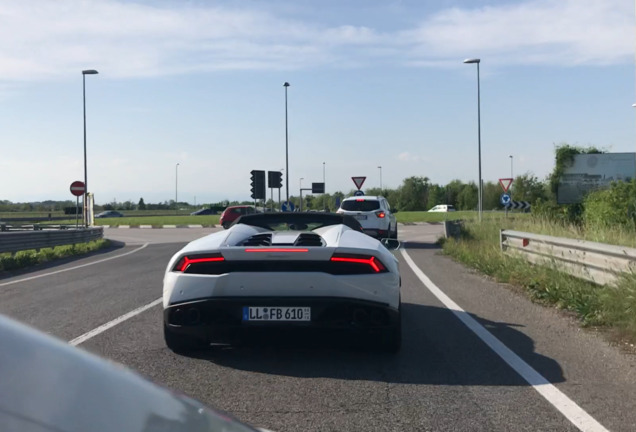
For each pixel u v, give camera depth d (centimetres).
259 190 3141
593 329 732
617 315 727
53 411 146
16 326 170
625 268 814
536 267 1102
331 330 546
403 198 10956
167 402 179
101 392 163
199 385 509
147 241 2812
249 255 542
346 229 661
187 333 560
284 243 612
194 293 546
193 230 4019
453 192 10700
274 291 539
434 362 582
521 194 6241
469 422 425
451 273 1316
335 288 538
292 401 470
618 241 1286
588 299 823
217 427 179
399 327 583
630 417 434
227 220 3844
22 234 1862
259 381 521
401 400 472
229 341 583
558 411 446
